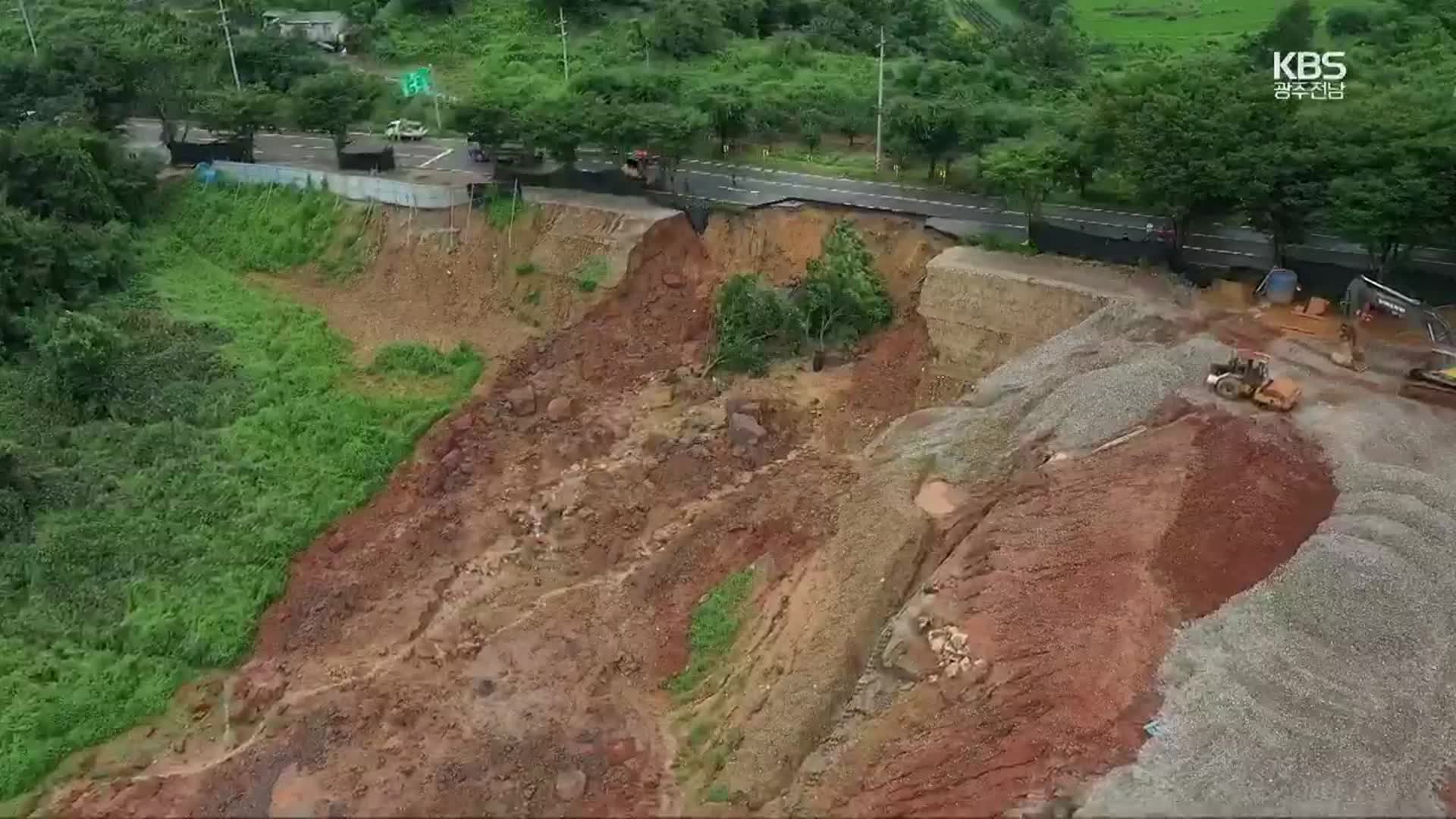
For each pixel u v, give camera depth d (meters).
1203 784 27.69
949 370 50.22
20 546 43.34
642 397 52.25
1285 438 38.53
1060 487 38.75
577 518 44.38
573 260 58.50
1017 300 49.25
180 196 68.31
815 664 35.34
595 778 33.19
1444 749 28.62
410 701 36.16
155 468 47.50
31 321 56.09
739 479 46.03
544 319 58.00
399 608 40.88
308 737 35.38
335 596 41.97
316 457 49.34
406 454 50.22
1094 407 41.56
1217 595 32.97
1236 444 38.41
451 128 70.38
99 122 72.00
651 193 60.97
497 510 45.34
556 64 86.44
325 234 63.94
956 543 38.56
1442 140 42.34
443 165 67.56
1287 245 50.75
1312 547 33.81
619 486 46.06
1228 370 41.00
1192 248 51.47
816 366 52.66
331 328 59.19
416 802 32.47
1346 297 46.06
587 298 57.53
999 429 43.31
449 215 61.88
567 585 41.53
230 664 40.16
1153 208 52.50
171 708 38.56
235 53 83.00
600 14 96.81
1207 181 46.03
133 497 45.91
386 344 57.69
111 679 38.94
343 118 66.25
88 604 41.47
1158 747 28.69
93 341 51.22
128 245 63.47
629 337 56.22
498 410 52.50
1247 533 34.69
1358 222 43.59
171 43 83.00
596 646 38.38
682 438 48.44
